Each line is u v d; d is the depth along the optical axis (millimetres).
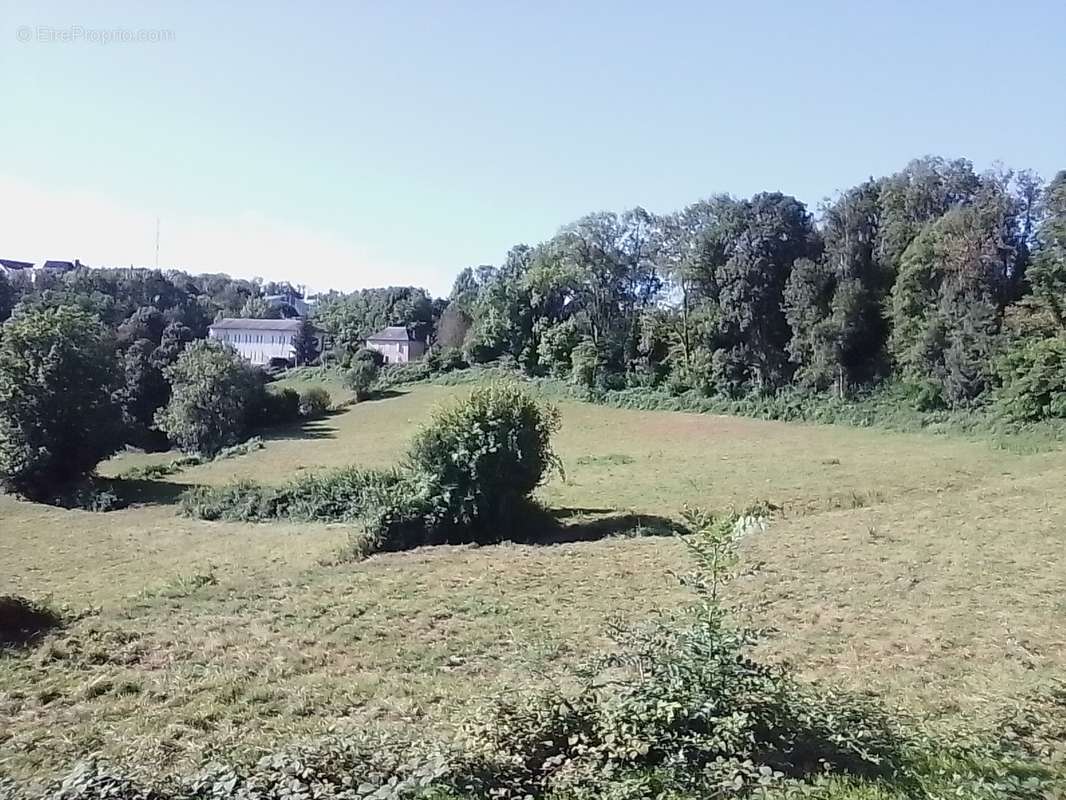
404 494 27562
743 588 16469
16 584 23828
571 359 76562
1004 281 56625
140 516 40531
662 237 76500
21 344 48844
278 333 117000
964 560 17641
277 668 12469
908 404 56125
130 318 98562
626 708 6516
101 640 14258
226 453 60031
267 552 28125
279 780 5961
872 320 62688
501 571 20547
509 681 11055
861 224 66562
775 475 37000
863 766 6203
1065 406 44312
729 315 67875
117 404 60562
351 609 16562
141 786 6031
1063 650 11172
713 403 64375
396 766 6172
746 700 6535
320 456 55406
